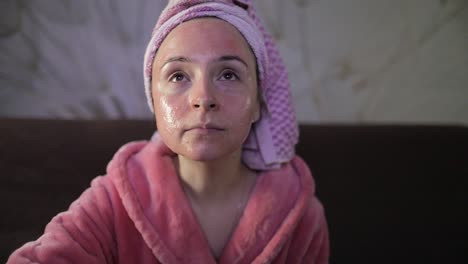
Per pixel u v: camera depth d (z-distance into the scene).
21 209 0.75
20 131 0.82
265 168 0.56
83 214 0.49
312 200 0.60
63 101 1.03
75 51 1.01
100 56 1.02
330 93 1.09
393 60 1.08
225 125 0.43
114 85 1.04
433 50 1.07
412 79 1.09
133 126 0.88
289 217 0.53
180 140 0.44
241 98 0.45
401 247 0.83
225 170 0.52
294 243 0.54
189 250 0.48
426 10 1.05
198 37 0.45
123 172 0.52
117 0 0.99
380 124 0.96
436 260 0.83
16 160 0.79
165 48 0.46
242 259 0.49
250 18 0.51
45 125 0.84
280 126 0.57
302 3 1.03
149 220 0.49
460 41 1.06
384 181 0.87
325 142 0.90
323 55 1.06
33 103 1.01
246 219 0.51
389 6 1.05
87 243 0.47
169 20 0.48
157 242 0.47
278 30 1.04
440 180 0.87
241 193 0.55
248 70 0.47
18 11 0.96
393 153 0.89
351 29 1.05
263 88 0.54
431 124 0.97
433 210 0.85
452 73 1.08
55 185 0.78
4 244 0.71
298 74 1.07
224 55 0.45
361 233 0.83
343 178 0.87
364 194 0.86
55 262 0.43
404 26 1.06
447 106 1.10
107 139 0.84
